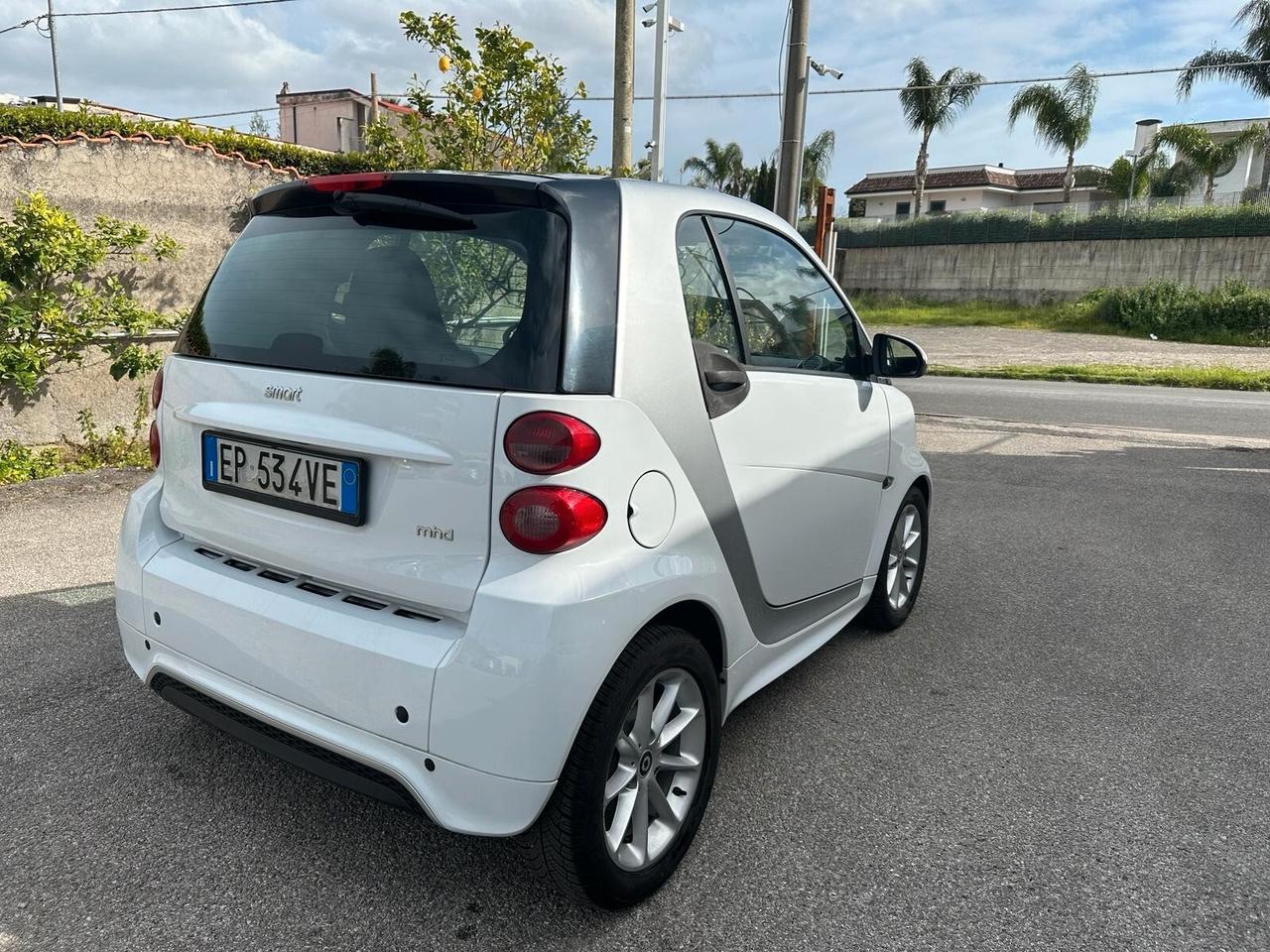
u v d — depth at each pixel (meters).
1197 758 3.17
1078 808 2.84
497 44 8.60
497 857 2.51
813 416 3.11
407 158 8.87
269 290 2.46
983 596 4.87
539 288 2.07
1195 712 3.53
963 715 3.46
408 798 2.05
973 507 6.89
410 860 2.47
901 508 4.09
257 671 2.25
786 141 11.87
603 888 2.18
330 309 2.30
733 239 2.87
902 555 4.24
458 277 2.17
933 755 3.15
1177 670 3.92
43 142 7.18
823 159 38.50
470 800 1.97
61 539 5.18
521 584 1.96
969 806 2.83
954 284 36.59
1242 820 2.79
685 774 2.47
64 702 3.27
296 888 2.34
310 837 2.55
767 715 3.43
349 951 2.12
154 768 2.87
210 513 2.51
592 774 2.06
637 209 2.39
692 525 2.40
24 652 3.67
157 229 7.93
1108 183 41.00
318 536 2.24
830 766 3.06
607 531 2.08
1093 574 5.27
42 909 2.22
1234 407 13.74
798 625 3.21
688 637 2.33
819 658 3.99
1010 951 2.19
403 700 2.00
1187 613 4.64
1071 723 3.42
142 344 7.82
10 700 3.27
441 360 2.08
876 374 3.71
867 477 3.62
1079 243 33.72
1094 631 4.38
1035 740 3.28
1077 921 2.31
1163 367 20.27
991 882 2.46
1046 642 4.23
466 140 8.53
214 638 2.34
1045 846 2.63
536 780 1.95
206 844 2.50
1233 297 28.53
